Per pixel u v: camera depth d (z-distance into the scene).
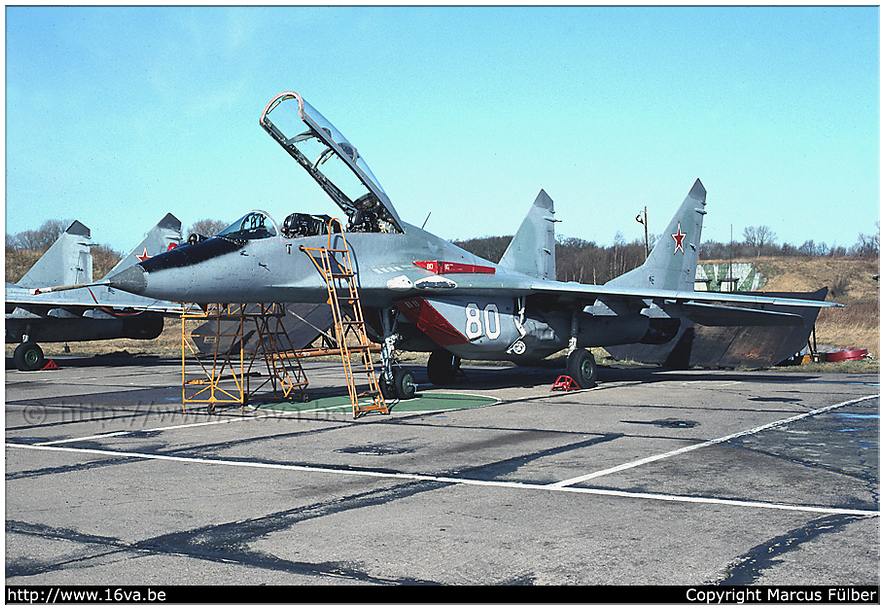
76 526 5.96
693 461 8.40
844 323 39.72
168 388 18.00
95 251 60.53
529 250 19.78
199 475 7.89
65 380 20.50
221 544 5.47
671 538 5.52
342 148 13.95
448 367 18.14
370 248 14.41
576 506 6.45
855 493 6.86
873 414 12.24
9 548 5.40
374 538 5.58
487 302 15.52
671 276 19.98
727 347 22.58
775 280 67.25
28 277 25.75
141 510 6.44
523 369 22.67
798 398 14.58
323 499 6.79
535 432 10.62
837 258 75.88
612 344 18.70
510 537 5.58
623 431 10.61
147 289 11.62
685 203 20.41
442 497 6.82
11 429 11.36
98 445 9.87
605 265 71.06
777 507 6.37
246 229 13.31
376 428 11.20
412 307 14.77
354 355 29.27
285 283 13.14
